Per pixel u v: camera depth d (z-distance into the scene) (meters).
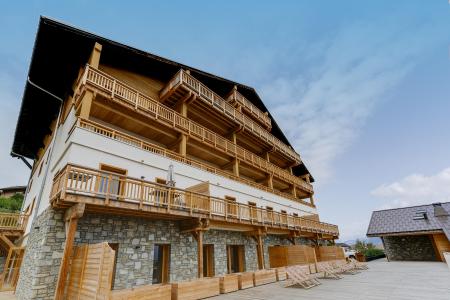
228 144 17.91
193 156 17.38
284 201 22.00
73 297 6.97
